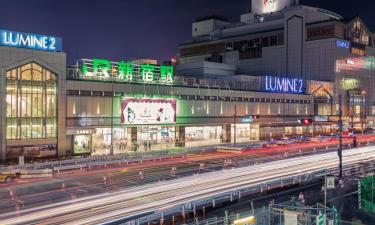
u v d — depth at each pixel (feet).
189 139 372.99
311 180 199.72
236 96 399.44
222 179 185.16
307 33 531.09
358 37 556.10
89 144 291.79
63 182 185.57
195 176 193.36
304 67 532.73
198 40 652.89
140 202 144.66
